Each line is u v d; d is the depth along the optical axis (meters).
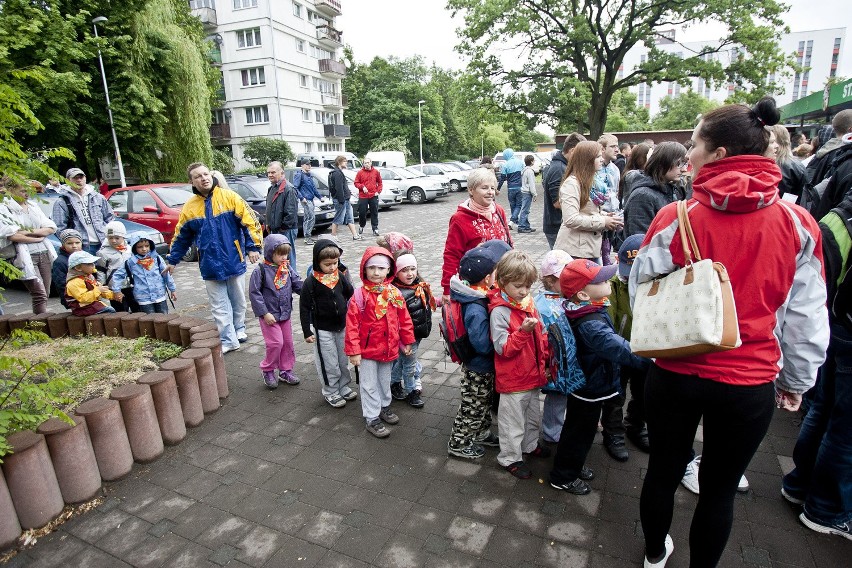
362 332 3.40
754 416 1.77
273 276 4.18
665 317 1.77
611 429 3.16
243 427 3.70
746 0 19.58
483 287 3.00
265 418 3.83
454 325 3.04
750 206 1.66
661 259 1.87
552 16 21.92
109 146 18.06
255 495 2.93
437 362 4.71
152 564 2.44
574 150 3.93
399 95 55.09
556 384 2.71
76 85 14.40
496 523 2.62
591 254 3.97
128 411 3.16
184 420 3.63
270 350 4.21
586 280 2.53
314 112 42.62
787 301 1.83
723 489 1.94
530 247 9.77
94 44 15.28
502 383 2.92
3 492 2.57
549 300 2.85
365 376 3.46
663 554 2.21
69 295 4.96
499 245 3.11
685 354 1.74
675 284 1.78
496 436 3.37
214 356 4.03
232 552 2.49
